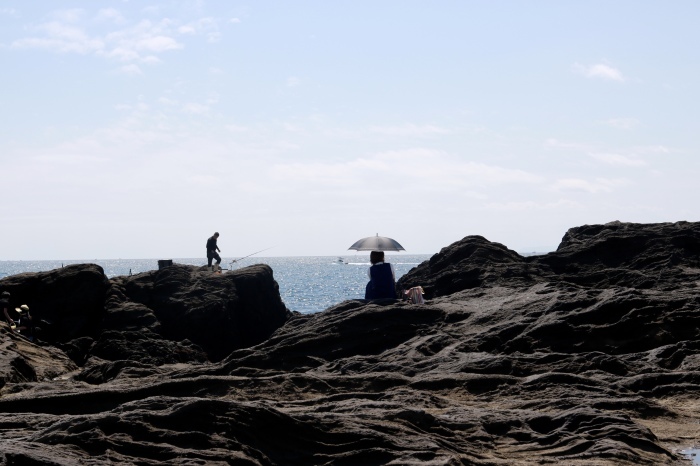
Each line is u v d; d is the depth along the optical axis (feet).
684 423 32.78
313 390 37.58
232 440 23.26
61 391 36.35
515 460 25.77
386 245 59.88
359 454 23.84
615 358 43.01
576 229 87.81
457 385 38.60
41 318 90.07
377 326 52.11
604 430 28.09
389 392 36.35
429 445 24.77
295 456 23.80
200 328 93.25
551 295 53.98
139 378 47.91
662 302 48.85
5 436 25.81
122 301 93.76
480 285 71.46
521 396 37.22
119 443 22.22
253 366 49.11
